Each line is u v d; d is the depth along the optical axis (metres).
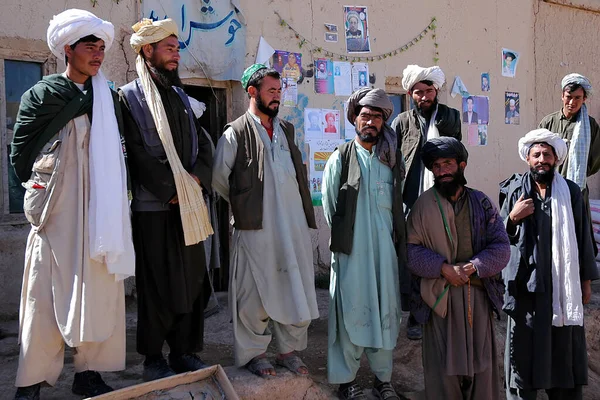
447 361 3.43
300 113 6.26
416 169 4.41
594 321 5.41
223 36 5.76
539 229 3.79
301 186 3.65
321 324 5.02
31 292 2.99
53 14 4.99
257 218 3.43
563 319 3.74
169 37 3.23
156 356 3.45
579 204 3.88
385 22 6.82
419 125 4.48
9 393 3.41
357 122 3.65
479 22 7.62
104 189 2.95
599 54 9.06
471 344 3.44
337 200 3.68
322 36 6.41
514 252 3.86
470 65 7.56
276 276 3.50
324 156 6.42
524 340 3.82
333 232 3.63
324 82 6.41
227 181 3.49
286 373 3.65
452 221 3.50
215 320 5.01
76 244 2.96
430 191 3.58
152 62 3.23
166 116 3.23
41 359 3.01
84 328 2.93
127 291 5.29
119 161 3.03
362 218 3.61
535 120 8.31
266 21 6.05
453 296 3.46
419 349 4.66
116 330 3.15
